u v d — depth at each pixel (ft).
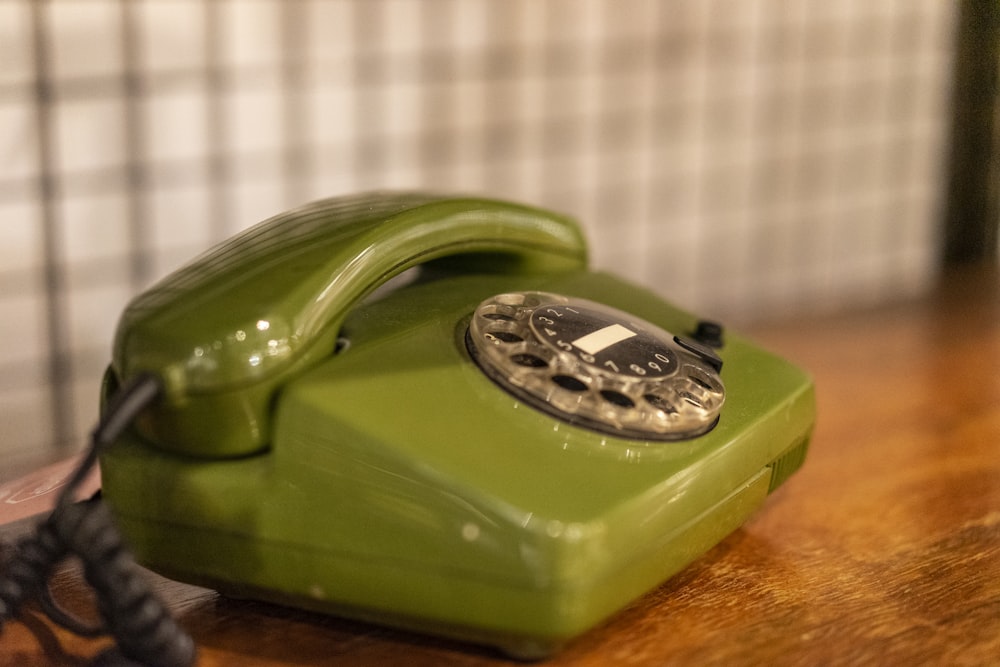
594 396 1.81
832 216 3.46
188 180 2.48
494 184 2.78
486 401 1.80
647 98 2.97
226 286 1.80
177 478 1.79
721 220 3.22
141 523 1.82
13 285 2.36
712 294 3.26
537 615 1.70
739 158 3.20
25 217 2.35
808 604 1.91
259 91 2.51
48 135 2.35
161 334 1.75
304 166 2.58
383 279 1.90
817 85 3.29
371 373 1.80
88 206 2.40
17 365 2.39
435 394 1.79
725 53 3.07
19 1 2.29
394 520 1.73
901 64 3.45
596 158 2.93
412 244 1.92
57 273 2.40
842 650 1.83
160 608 1.74
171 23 2.41
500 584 1.70
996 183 3.58
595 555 1.70
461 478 1.71
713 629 1.86
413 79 2.64
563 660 1.81
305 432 1.75
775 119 3.23
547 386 1.81
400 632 1.85
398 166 2.67
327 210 1.97
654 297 2.14
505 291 2.04
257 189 2.55
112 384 1.84
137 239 2.45
